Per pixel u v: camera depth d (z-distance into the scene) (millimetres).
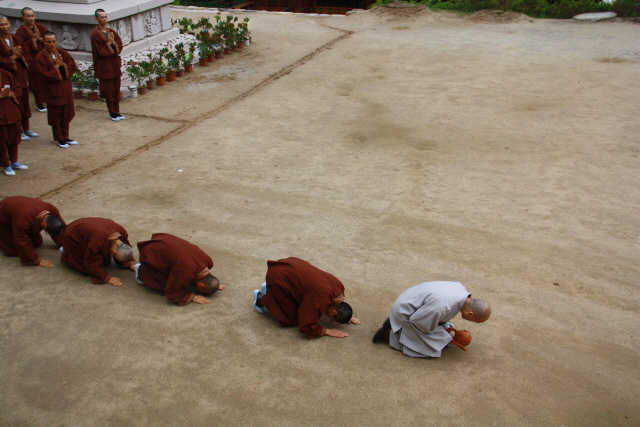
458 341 4723
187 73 13727
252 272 5973
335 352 4734
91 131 10234
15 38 10375
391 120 10836
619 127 10234
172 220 7090
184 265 5172
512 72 13633
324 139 9953
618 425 3984
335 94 12344
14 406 4035
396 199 7789
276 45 16344
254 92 12484
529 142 9711
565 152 9273
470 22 18797
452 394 4238
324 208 7512
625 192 7910
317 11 28266
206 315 5184
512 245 6629
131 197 7723
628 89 12211
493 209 7500
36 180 8211
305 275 4840
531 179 8359
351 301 5504
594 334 5082
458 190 8062
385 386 4312
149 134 10141
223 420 3926
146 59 13469
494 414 4035
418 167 8828
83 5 12719
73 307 5211
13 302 5246
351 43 16547
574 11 18969
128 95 12047
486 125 10508
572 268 6164
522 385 4371
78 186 8062
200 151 9422
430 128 10422
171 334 4871
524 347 4871
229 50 15344
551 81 12906
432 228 7020
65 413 3977
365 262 6227
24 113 9492
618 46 15500
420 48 15898
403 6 19562
